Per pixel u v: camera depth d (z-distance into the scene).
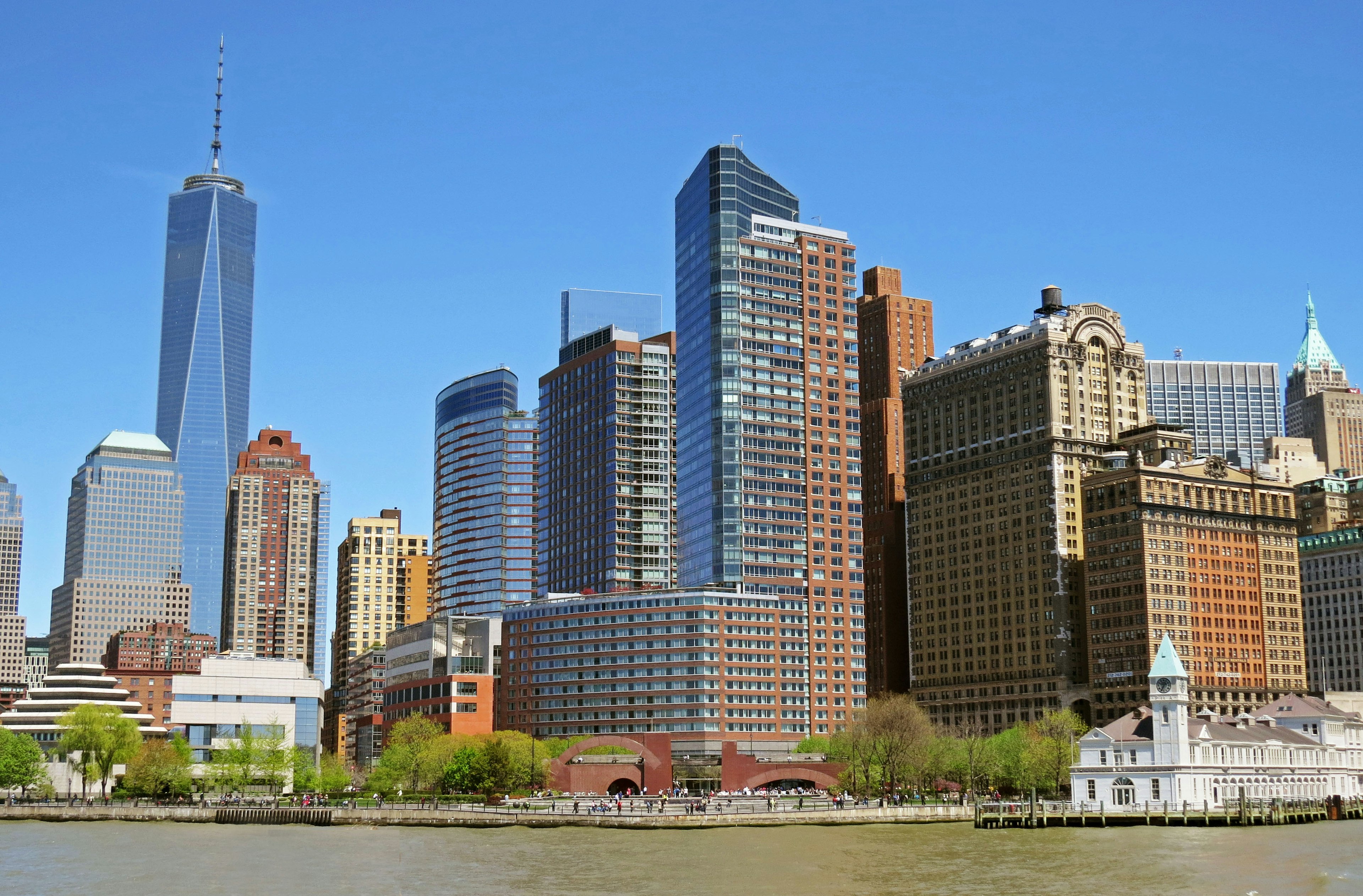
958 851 194.38
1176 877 163.75
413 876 171.88
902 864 179.00
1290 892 150.88
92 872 179.75
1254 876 163.88
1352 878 161.88
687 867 178.12
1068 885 157.62
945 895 152.00
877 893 153.88
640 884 162.62
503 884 164.00
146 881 170.00
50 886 166.62
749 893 154.88
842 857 187.62
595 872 174.12
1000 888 156.25
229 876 173.75
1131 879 162.25
